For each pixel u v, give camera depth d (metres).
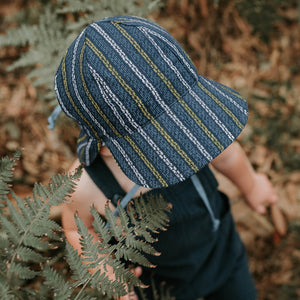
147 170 0.93
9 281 0.82
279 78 2.44
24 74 2.20
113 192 1.10
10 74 2.19
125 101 0.88
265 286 2.17
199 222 1.33
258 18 2.14
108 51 0.88
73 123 2.00
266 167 2.32
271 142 2.34
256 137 2.35
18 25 2.15
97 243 0.86
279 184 2.30
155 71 0.88
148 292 1.58
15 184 2.00
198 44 2.36
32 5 2.15
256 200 1.99
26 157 2.05
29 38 1.74
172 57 0.91
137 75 0.87
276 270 2.19
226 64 2.40
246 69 2.42
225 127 0.94
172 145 0.92
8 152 2.06
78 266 0.83
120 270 0.86
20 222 0.83
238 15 2.37
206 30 2.38
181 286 1.57
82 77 0.89
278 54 2.46
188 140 0.92
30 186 2.03
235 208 2.24
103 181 1.09
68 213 1.17
